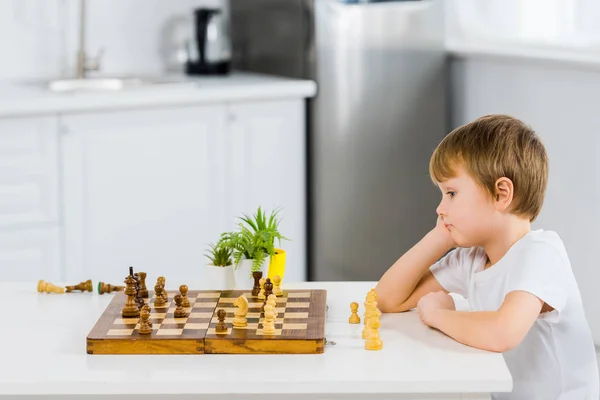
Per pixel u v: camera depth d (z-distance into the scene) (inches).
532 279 74.7
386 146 177.2
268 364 69.1
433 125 179.9
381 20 172.9
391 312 82.9
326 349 72.4
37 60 181.2
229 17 191.2
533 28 170.4
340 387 66.0
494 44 175.9
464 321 74.2
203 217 169.8
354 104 173.8
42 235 157.8
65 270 160.4
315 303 79.7
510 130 77.7
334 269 178.4
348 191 176.2
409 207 180.9
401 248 181.5
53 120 155.5
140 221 164.9
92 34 185.5
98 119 159.0
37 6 179.8
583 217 150.1
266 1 179.5
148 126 162.7
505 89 167.2
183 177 166.7
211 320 75.5
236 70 190.9
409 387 66.1
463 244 79.7
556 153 155.3
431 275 85.4
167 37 191.2
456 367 68.7
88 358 70.7
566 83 151.3
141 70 190.1
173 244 168.2
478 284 80.7
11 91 161.5
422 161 180.2
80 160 158.6
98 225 161.8
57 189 157.6
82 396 68.1
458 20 183.3
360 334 76.0
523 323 72.7
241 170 170.7
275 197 174.2
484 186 76.8
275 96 169.3
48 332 76.9
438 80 178.5
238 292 83.5
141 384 66.1
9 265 156.3
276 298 81.0
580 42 159.9
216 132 167.6
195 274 171.0
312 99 172.7
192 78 179.5
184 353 71.1
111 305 80.0
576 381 80.2
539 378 79.7
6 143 152.6
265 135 171.3
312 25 169.3
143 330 72.3
